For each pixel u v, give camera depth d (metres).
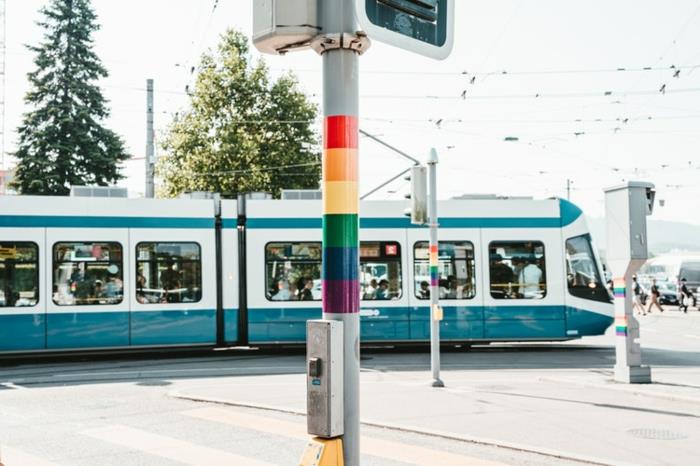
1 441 7.90
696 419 8.70
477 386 11.55
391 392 10.88
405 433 8.13
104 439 7.96
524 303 17.27
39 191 38.28
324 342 3.81
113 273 16.16
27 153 39.16
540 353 17.22
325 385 3.79
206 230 16.73
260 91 38.22
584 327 17.39
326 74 4.02
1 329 15.41
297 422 8.78
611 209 11.84
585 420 8.68
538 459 6.95
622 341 11.70
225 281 16.73
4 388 11.90
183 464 6.90
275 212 17.03
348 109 3.99
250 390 11.28
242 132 36.75
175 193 37.25
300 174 38.25
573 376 12.74
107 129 40.78
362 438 7.88
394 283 17.08
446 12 4.21
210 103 37.34
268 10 3.99
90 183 39.75
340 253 3.95
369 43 4.03
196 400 10.41
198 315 16.50
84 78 41.03
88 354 17.31
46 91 39.97
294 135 38.59
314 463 3.75
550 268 17.45
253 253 16.86
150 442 7.80
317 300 16.91
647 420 8.66
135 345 16.14
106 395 10.99
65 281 15.85
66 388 11.77
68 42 40.66
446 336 17.03
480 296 17.19
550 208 17.69
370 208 17.22
